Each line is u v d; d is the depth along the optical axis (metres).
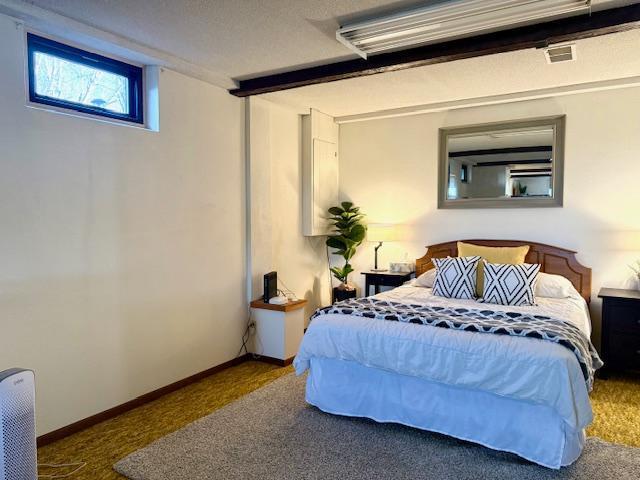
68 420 2.75
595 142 4.07
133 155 3.13
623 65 3.48
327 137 5.21
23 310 2.53
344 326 2.85
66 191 2.73
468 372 2.43
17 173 2.49
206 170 3.74
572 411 2.19
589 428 2.75
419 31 2.71
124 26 2.75
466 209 4.71
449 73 3.66
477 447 2.52
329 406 2.95
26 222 2.53
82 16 2.61
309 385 3.05
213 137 3.79
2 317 2.44
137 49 3.03
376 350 2.68
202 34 2.88
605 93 4.01
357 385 2.86
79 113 2.90
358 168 5.32
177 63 3.33
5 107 2.43
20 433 1.55
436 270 4.17
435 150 4.84
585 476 2.22
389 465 2.34
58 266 2.69
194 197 3.63
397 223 5.10
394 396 2.74
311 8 2.52
